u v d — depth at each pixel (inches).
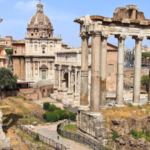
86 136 1173.7
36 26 4212.6
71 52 2883.9
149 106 1387.8
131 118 1157.1
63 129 1446.9
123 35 1302.9
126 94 3043.8
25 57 3939.5
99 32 1108.5
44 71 3998.5
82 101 1257.4
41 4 4416.8
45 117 1973.4
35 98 3139.8
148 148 937.5
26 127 1587.1
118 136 1071.6
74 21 1236.5
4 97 2950.3
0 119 1289.4
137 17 1371.8
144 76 4057.6
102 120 1117.1
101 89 1277.1
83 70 1240.8
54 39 3959.2
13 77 3093.0
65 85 3294.8
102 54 1259.8
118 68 1327.5
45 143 1318.9
